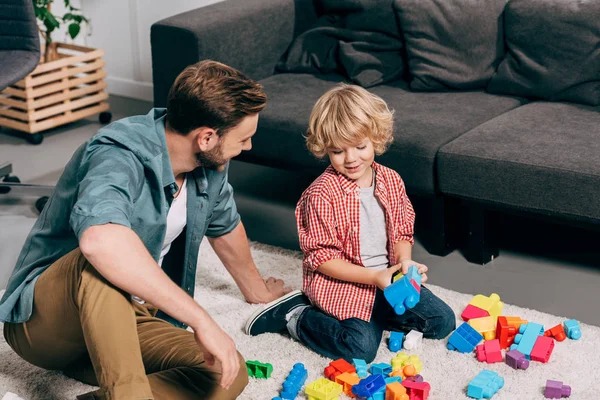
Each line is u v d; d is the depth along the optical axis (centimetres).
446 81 271
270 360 189
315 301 194
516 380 179
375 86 281
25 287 156
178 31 270
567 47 252
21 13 268
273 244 254
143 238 159
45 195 294
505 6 266
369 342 186
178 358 160
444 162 225
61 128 367
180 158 156
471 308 204
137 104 396
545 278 230
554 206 214
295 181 301
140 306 178
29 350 161
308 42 297
